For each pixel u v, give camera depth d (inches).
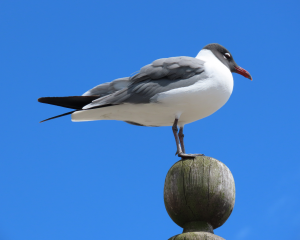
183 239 181.5
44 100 259.8
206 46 290.5
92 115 267.3
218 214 196.1
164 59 257.4
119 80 269.3
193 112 254.7
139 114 261.4
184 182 196.5
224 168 202.1
